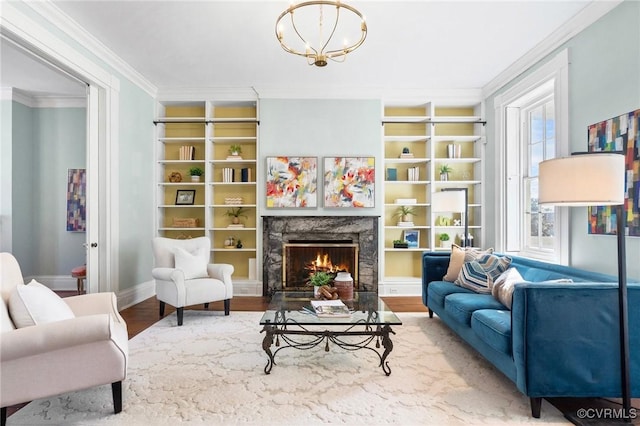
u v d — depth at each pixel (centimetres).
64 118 514
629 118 248
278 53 380
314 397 205
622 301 183
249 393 210
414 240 505
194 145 523
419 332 327
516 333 190
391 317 247
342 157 480
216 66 415
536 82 364
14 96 483
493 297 282
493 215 462
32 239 511
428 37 344
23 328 165
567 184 186
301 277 484
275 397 205
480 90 490
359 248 477
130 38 345
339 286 296
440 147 522
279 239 477
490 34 338
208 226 490
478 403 199
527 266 309
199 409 192
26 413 187
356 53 380
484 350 238
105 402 199
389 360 261
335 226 476
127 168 419
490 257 323
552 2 283
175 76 446
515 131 433
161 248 389
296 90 482
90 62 345
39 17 284
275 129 484
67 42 316
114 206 386
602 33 276
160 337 309
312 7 291
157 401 200
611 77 267
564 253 310
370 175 481
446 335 318
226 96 491
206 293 359
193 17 308
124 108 412
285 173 480
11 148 479
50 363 168
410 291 483
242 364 252
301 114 485
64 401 200
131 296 425
